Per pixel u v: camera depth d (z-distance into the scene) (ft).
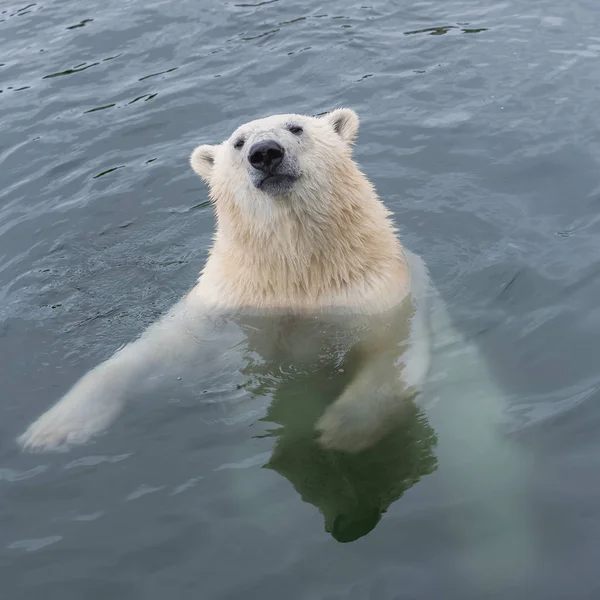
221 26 45.75
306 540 16.70
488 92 36.91
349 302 23.35
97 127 37.42
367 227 23.73
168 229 30.73
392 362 21.85
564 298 23.71
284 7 47.44
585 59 38.50
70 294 27.20
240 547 16.63
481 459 18.54
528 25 42.57
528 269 25.38
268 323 23.97
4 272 28.68
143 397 21.49
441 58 40.22
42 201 32.71
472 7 45.70
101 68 42.75
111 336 24.70
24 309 26.37
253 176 21.30
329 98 37.78
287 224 22.31
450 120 35.27
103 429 20.45
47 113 39.01
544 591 15.07
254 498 17.94
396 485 18.17
